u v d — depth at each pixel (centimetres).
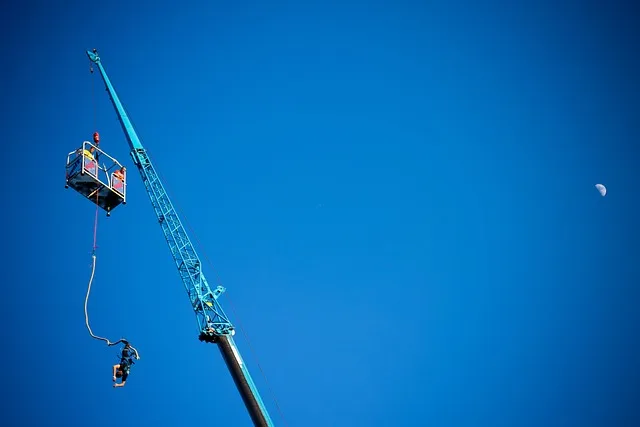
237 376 5081
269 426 4934
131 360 4272
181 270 5600
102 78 6688
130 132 6234
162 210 5847
